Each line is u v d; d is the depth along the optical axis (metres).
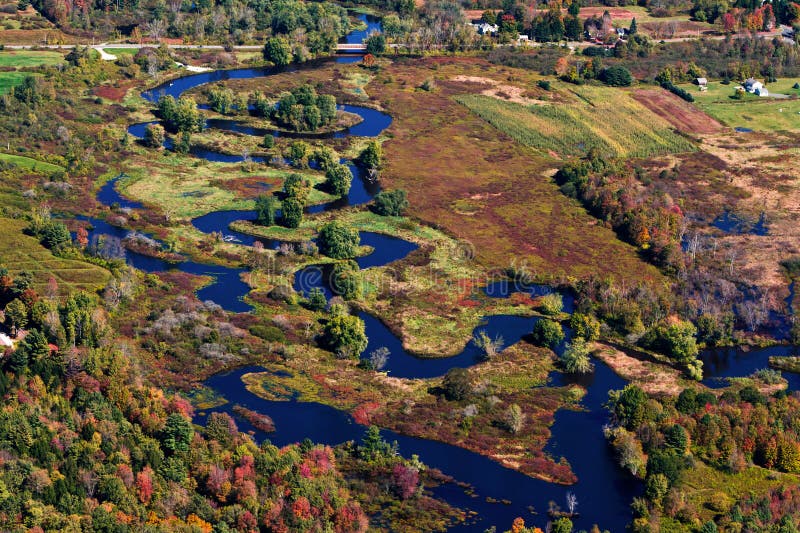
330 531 198.38
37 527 185.75
